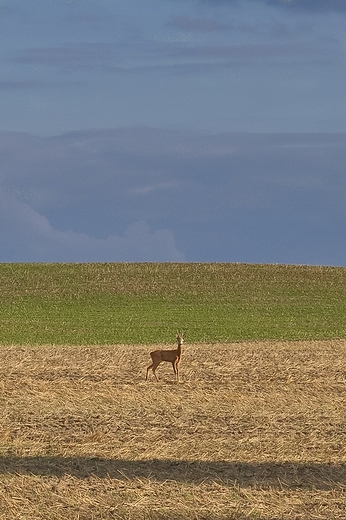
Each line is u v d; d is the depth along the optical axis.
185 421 32.94
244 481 24.61
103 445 29.05
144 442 29.50
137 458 27.19
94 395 41.66
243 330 94.00
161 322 101.25
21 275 138.00
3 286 130.00
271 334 90.44
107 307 115.12
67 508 22.17
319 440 30.00
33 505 22.30
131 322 101.19
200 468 25.92
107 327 96.56
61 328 95.81
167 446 28.86
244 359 58.38
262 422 32.88
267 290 129.75
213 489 23.86
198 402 39.66
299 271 144.25
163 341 84.25
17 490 23.41
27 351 63.59
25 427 31.95
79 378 48.91
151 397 41.06
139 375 50.09
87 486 23.94
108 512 21.91
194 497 22.95
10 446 28.91
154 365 47.91
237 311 112.12
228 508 22.30
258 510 22.14
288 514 21.94
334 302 121.00
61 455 27.69
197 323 100.44
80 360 57.22
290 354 62.12
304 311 112.75
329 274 142.62
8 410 35.44
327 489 23.98
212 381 48.03
